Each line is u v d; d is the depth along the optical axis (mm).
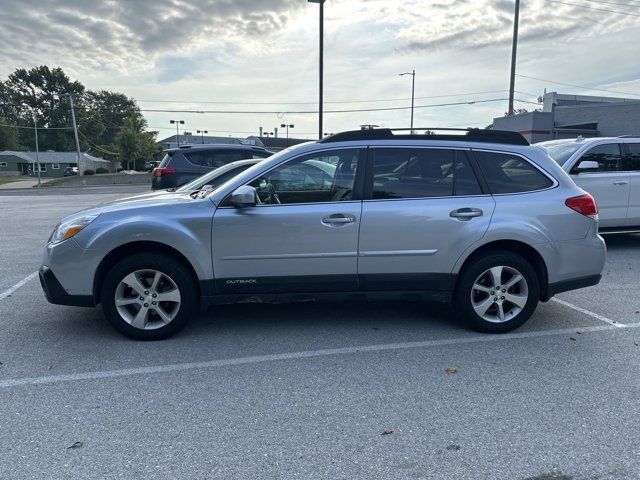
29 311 5301
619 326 4887
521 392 3539
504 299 4637
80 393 3520
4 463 2730
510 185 4621
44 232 11016
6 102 101062
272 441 2949
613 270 7207
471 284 4562
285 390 3576
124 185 46312
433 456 2803
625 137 8609
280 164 4473
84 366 3959
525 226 4500
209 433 3031
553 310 5387
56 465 2719
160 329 4441
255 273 4422
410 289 4570
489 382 3693
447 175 4570
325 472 2668
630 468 2699
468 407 3334
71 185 47344
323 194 4465
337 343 4449
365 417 3211
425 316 5184
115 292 4363
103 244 4262
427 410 3295
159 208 4410
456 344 4426
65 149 96438
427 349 4316
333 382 3701
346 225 4395
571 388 3598
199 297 4551
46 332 4684
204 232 4328
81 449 2863
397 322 5000
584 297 5875
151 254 4344
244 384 3668
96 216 4383
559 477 2631
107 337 4562
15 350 4266
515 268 4562
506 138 4773
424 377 3779
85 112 99000
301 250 4402
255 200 4336
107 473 2654
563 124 32250
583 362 4047
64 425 3115
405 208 4438
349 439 2967
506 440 2955
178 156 10945
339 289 4520
